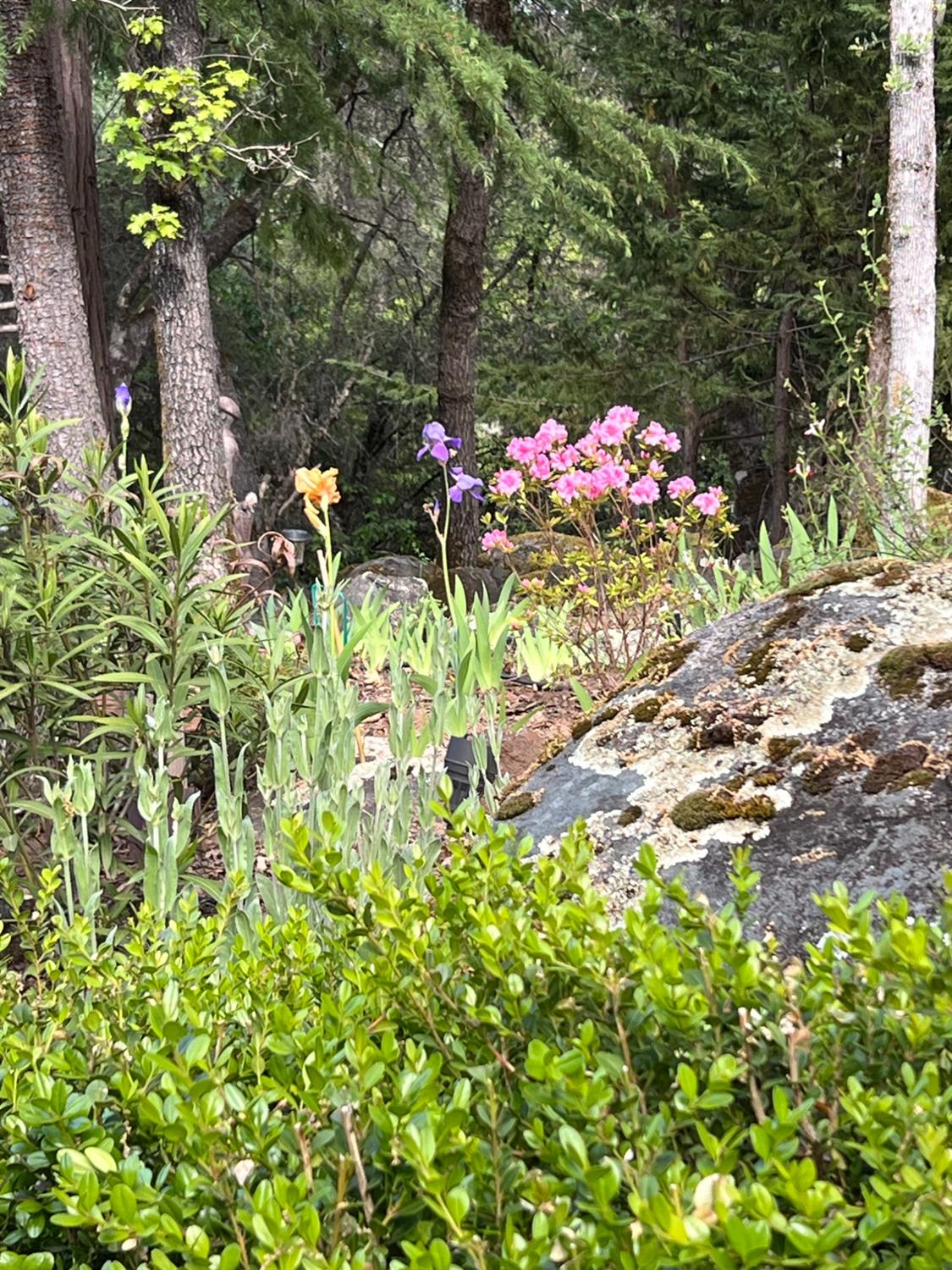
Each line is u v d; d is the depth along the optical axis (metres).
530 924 1.25
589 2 13.05
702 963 1.16
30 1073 1.22
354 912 1.32
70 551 3.12
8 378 2.89
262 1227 0.87
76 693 2.67
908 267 7.46
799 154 11.59
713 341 13.16
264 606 3.77
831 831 2.10
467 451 11.19
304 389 17.39
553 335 17.30
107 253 14.58
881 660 2.37
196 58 7.19
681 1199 0.87
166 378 7.23
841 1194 0.95
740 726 2.39
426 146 13.83
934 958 1.18
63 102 9.73
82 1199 0.96
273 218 12.26
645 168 9.55
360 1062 1.08
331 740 2.77
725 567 5.16
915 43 7.27
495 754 3.72
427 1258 0.83
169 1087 1.12
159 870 2.28
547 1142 1.00
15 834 2.64
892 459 5.55
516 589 5.62
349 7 8.03
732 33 11.93
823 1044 1.10
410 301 18.11
